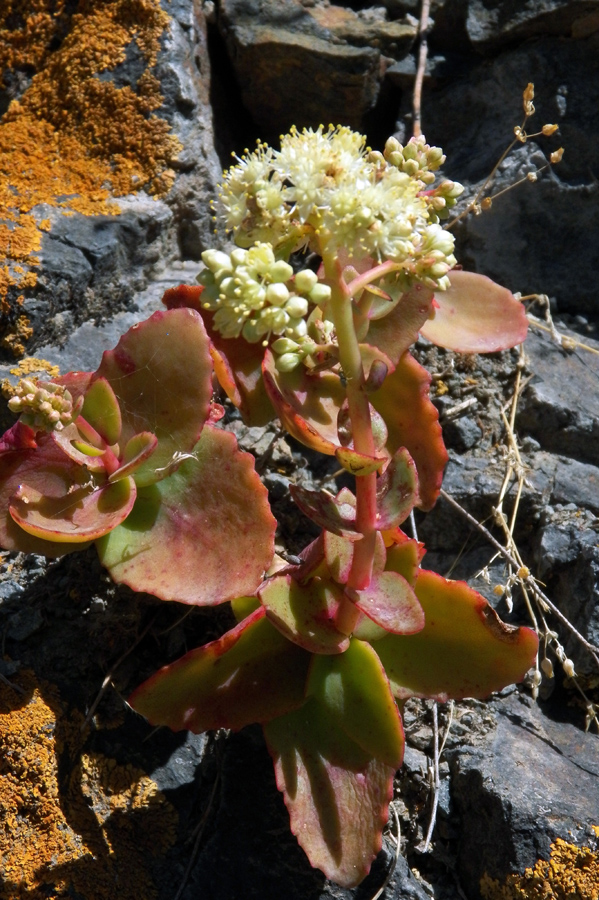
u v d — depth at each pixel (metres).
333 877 0.19
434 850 0.23
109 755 0.23
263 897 0.22
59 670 0.24
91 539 0.20
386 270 0.17
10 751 0.22
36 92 0.30
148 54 0.29
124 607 0.24
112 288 0.28
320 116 0.32
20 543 0.21
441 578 0.20
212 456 0.21
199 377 0.20
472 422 0.27
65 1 0.30
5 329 0.26
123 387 0.21
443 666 0.21
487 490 0.26
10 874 0.22
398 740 0.19
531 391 0.27
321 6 0.31
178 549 0.21
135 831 0.23
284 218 0.16
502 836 0.21
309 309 0.22
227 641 0.20
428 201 0.19
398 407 0.23
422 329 0.24
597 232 0.29
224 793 0.23
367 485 0.18
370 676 0.20
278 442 0.27
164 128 0.29
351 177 0.16
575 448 0.27
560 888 0.20
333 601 0.20
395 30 0.30
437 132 0.31
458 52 0.31
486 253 0.30
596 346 0.29
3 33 0.30
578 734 0.23
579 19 0.28
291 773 0.20
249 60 0.31
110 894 0.22
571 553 0.25
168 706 0.20
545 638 0.23
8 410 0.26
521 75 0.29
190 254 0.30
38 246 0.26
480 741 0.23
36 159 0.29
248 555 0.20
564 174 0.29
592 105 0.29
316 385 0.20
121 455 0.21
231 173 0.16
